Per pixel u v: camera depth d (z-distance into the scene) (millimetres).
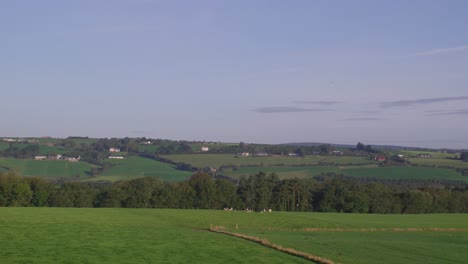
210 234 60750
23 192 124688
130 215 86750
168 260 40750
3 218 68438
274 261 42000
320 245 53031
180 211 98500
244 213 97812
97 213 87375
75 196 133000
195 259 41719
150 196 138375
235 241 53781
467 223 91875
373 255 47875
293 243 53656
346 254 47500
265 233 66500
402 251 51469
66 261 37906
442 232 75125
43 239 48750
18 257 38438
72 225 63656
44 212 83562
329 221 87312
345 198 141625
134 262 39125
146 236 55406
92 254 41562
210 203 143125
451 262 46000
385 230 76500
